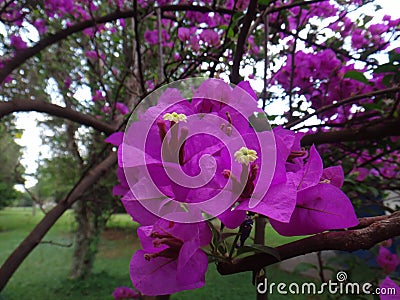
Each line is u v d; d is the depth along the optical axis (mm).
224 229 120
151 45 544
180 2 479
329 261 525
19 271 1771
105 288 1519
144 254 115
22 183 758
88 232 1652
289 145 135
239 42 248
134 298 827
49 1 479
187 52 411
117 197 1019
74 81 686
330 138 358
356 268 451
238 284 1414
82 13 592
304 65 457
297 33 403
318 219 114
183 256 105
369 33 478
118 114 694
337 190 115
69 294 1457
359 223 117
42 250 2201
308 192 117
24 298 1400
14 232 3180
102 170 487
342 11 468
